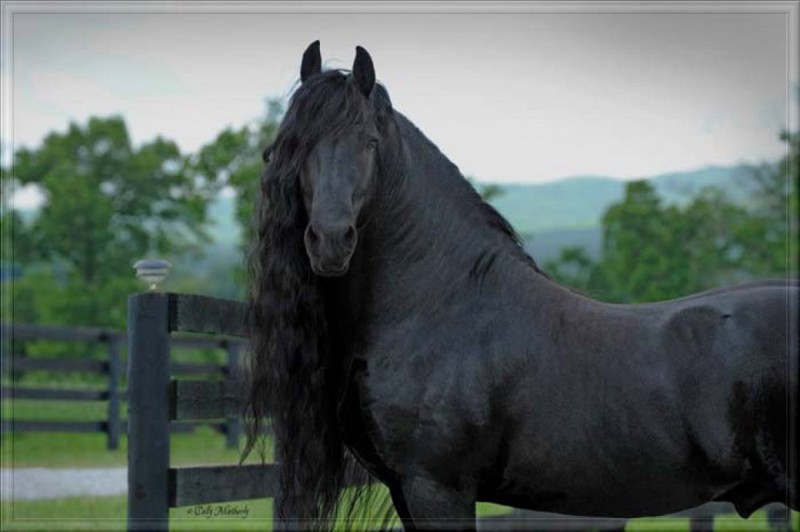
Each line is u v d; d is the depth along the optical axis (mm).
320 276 6539
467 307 6520
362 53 6320
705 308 6352
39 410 24578
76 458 19969
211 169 52812
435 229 6641
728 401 6145
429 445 6344
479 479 6422
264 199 6367
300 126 6168
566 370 6293
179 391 7531
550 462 6289
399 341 6504
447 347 6434
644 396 6191
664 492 6254
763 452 6156
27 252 54312
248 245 6660
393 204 6590
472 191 6809
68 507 13719
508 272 6609
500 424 6324
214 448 20953
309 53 6613
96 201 54688
